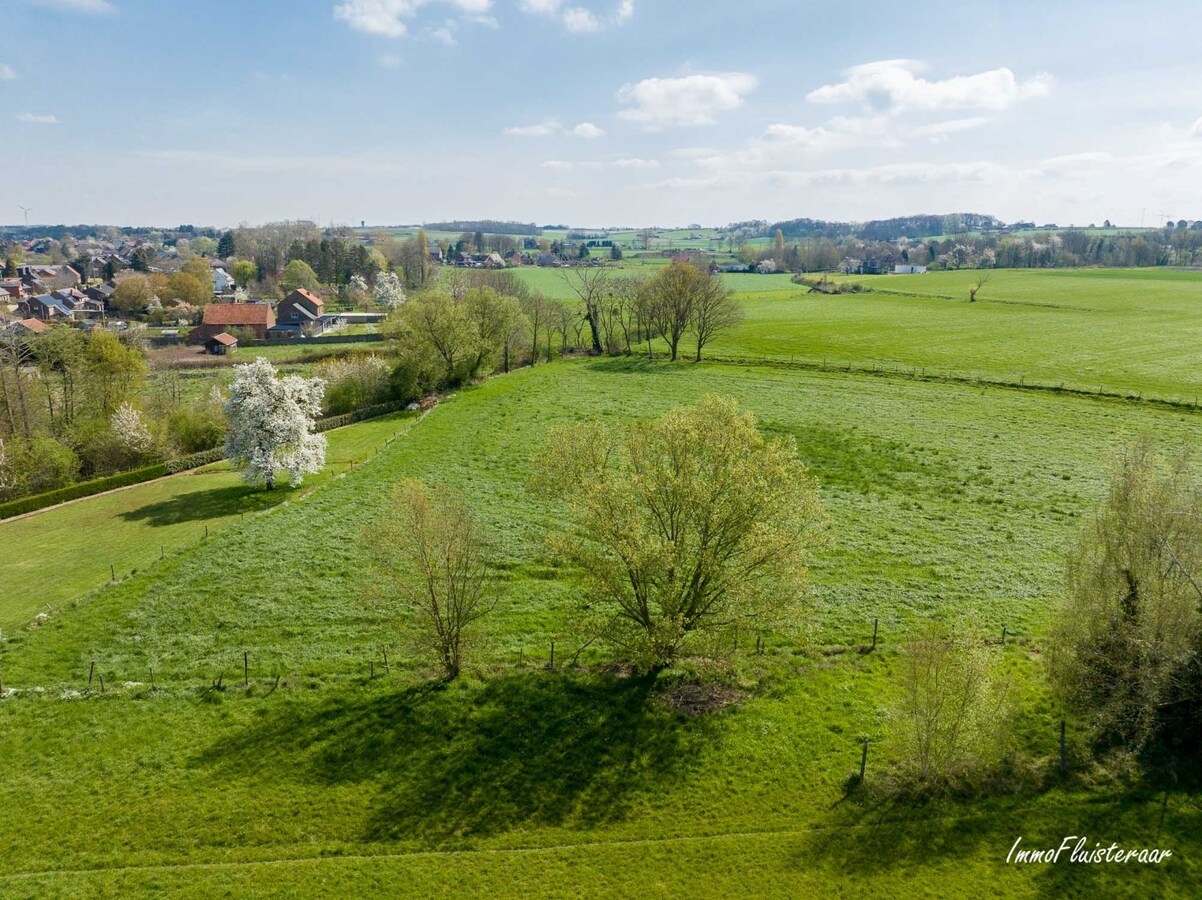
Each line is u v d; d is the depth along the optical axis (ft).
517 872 84.38
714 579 116.06
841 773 96.99
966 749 92.63
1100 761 96.12
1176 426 235.81
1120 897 77.36
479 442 246.47
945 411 264.11
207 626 135.95
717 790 95.61
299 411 214.07
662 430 120.37
